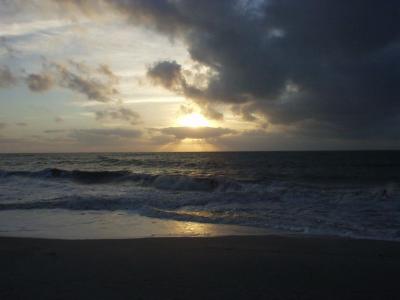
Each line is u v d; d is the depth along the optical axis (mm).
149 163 57125
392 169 40625
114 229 10086
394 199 15391
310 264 6523
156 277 5742
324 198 15859
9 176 29188
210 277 5742
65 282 5488
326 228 10109
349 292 5070
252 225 10648
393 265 6445
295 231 9812
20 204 14148
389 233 9430
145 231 9867
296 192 17578
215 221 11250
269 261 6727
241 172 36875
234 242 8430
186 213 12523
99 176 28438
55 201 14703
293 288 5223
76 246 7996
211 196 16672
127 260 6809
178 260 6816
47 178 27984
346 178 29406
